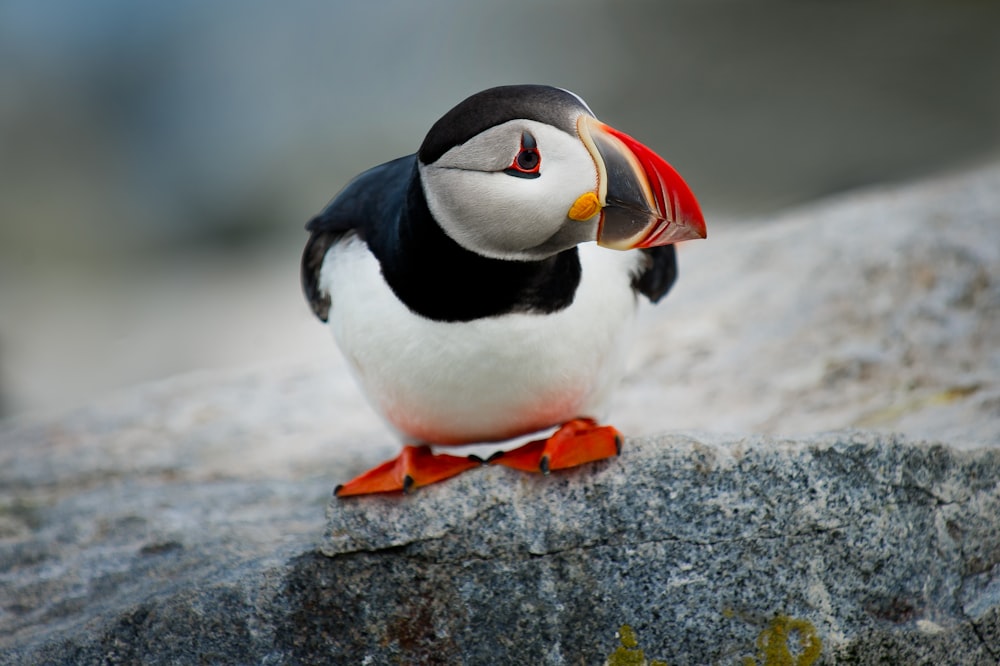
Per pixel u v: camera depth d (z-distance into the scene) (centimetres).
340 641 712
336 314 764
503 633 698
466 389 732
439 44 2533
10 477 1096
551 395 751
